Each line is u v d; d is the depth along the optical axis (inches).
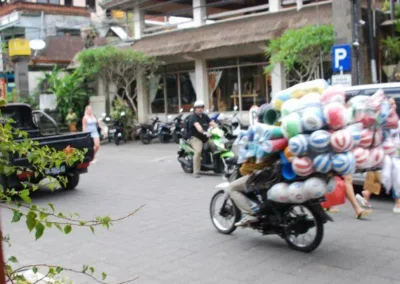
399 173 296.8
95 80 1032.2
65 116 1007.6
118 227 301.7
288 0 746.8
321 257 229.1
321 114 204.7
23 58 1028.5
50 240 279.6
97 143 612.4
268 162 235.5
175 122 829.8
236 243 258.7
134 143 868.6
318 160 208.5
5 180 361.1
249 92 814.5
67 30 1406.3
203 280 208.7
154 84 973.8
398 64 626.8
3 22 1423.5
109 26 1131.9
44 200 393.4
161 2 971.3
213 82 868.6
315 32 595.5
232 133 671.1
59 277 175.0
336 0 503.5
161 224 304.7
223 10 1000.2
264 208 241.3
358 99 224.1
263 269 217.6
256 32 729.6
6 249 263.1
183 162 502.0
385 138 231.0
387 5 682.8
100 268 230.2
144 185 445.7
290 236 244.5
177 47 843.4
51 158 137.4
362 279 200.2
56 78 1028.5
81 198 397.7
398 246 240.8
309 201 227.6
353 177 332.8
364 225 280.4
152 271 223.0
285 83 738.8
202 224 300.2
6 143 129.5
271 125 226.7
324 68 673.0
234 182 252.5
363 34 622.8
